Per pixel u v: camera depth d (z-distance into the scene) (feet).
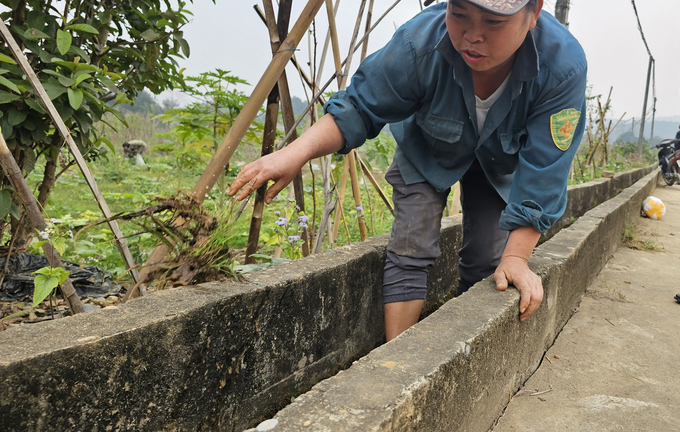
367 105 6.69
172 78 9.86
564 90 6.30
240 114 5.80
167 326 4.20
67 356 3.48
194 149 14.97
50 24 7.26
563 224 18.97
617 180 29.94
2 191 6.92
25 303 7.97
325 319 6.61
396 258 7.43
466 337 5.09
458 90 6.63
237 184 5.54
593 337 9.04
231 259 5.73
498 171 7.61
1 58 5.89
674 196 39.45
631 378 7.47
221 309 4.77
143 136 51.06
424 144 7.57
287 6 6.98
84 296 8.80
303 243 9.50
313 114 8.72
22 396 3.27
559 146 6.36
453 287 11.50
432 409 4.30
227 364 4.98
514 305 6.27
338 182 12.93
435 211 7.57
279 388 5.85
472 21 5.32
